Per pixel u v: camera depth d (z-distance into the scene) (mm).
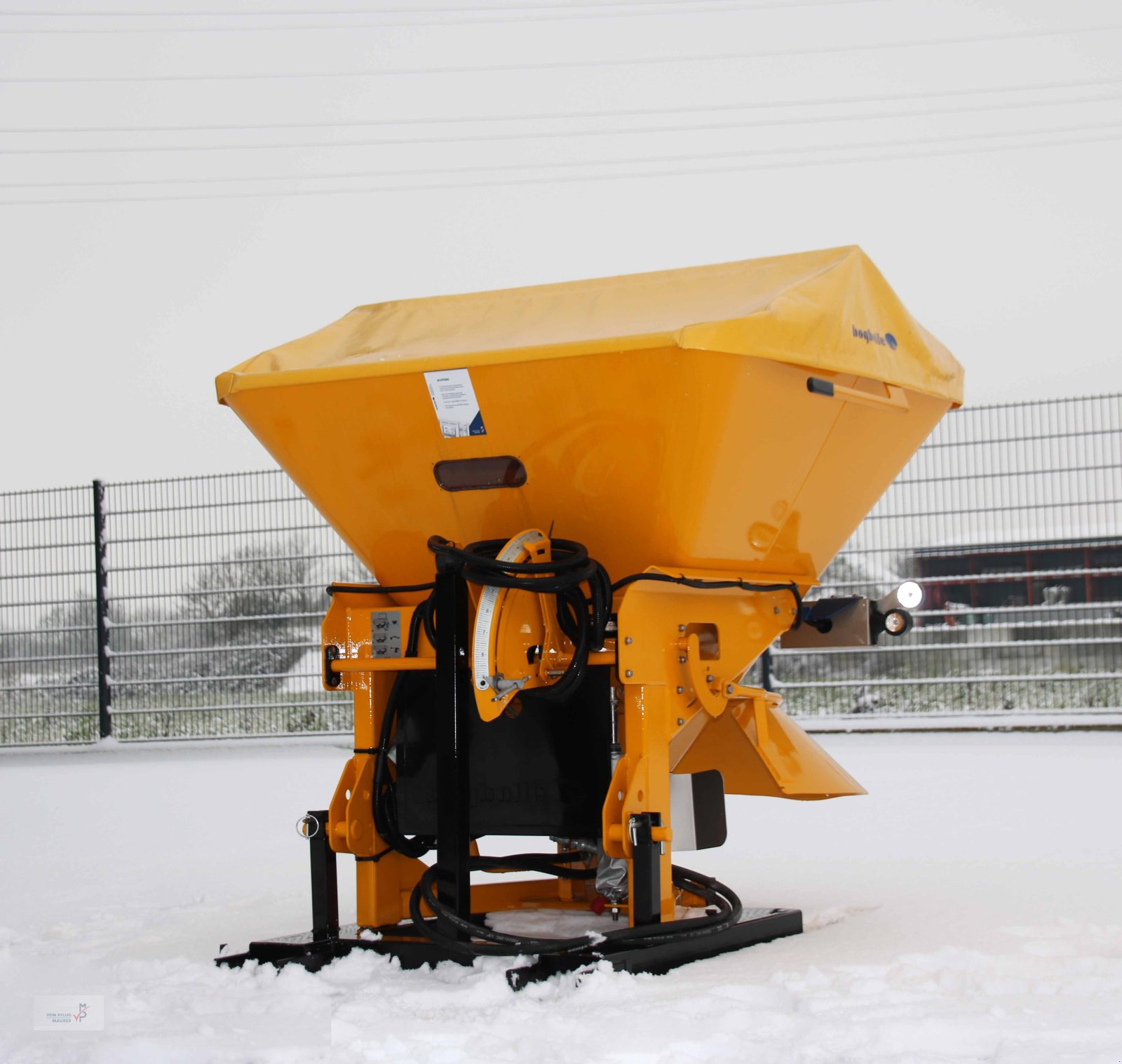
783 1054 2686
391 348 4254
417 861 4324
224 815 8305
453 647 3832
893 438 4508
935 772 8914
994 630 12180
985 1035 2756
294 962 3828
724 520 3928
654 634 3881
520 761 3932
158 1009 3314
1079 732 11438
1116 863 5223
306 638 13828
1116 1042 2713
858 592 12516
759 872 5371
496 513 4027
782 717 4438
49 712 14508
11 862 6688
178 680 13914
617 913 4293
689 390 3580
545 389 3723
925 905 4500
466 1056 2762
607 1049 2727
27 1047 2992
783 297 3830
